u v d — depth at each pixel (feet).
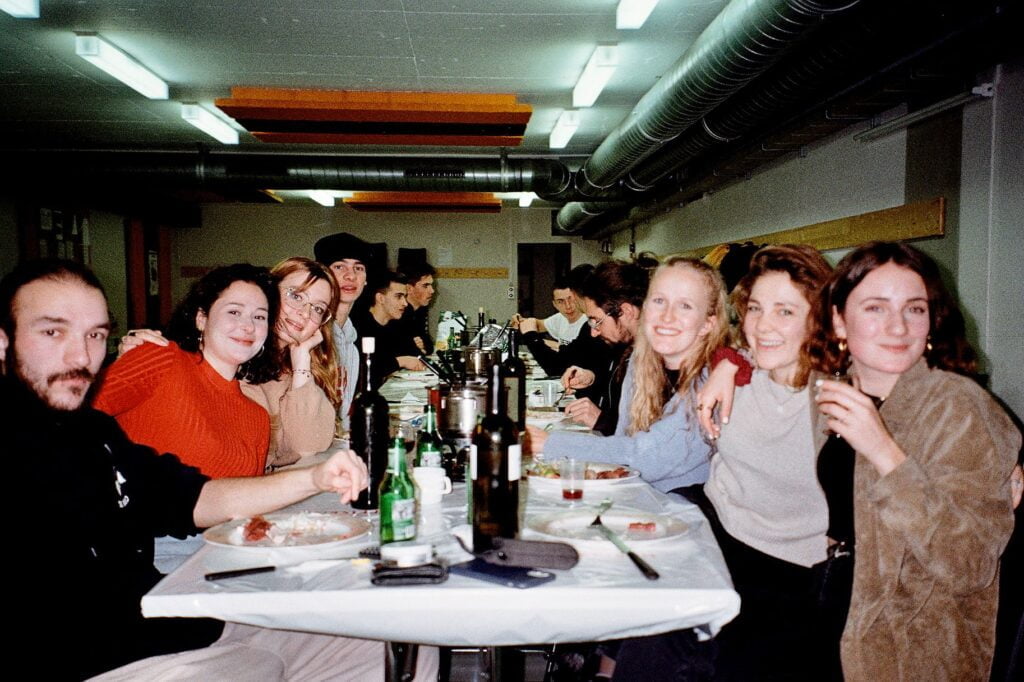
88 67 17.29
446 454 6.35
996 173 11.56
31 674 3.73
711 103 13.04
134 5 13.39
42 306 3.94
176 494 4.87
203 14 13.79
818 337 4.78
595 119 21.68
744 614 4.82
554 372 16.07
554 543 3.96
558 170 25.00
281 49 15.71
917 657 3.90
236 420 6.32
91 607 4.09
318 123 20.06
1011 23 9.23
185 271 40.70
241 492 4.85
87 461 4.26
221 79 17.97
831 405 3.90
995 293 11.66
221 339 6.20
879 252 4.18
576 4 13.15
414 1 13.03
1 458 3.79
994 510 3.68
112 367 5.62
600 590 3.42
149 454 4.95
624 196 25.35
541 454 6.83
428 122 19.71
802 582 4.93
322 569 3.76
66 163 23.50
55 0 13.16
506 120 19.30
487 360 9.60
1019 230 11.12
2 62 16.89
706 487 5.80
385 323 16.69
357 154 27.09
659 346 6.14
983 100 11.75
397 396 11.43
